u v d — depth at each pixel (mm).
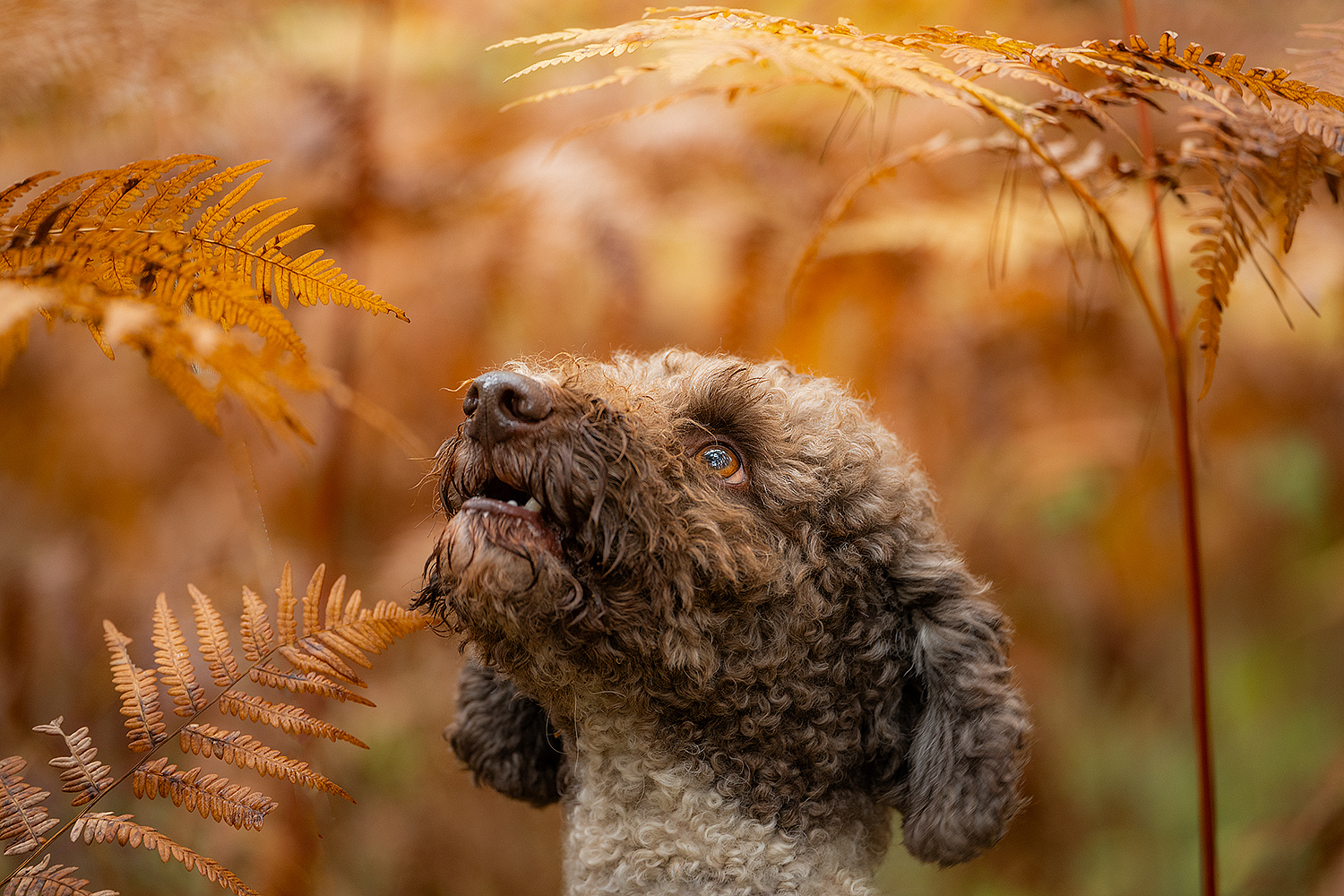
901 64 1582
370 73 3236
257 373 1551
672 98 2053
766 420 2041
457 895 3238
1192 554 1840
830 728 2018
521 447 1742
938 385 3588
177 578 3029
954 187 3457
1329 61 1796
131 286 1485
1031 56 1737
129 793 2670
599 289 3420
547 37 1640
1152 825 4168
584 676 1889
